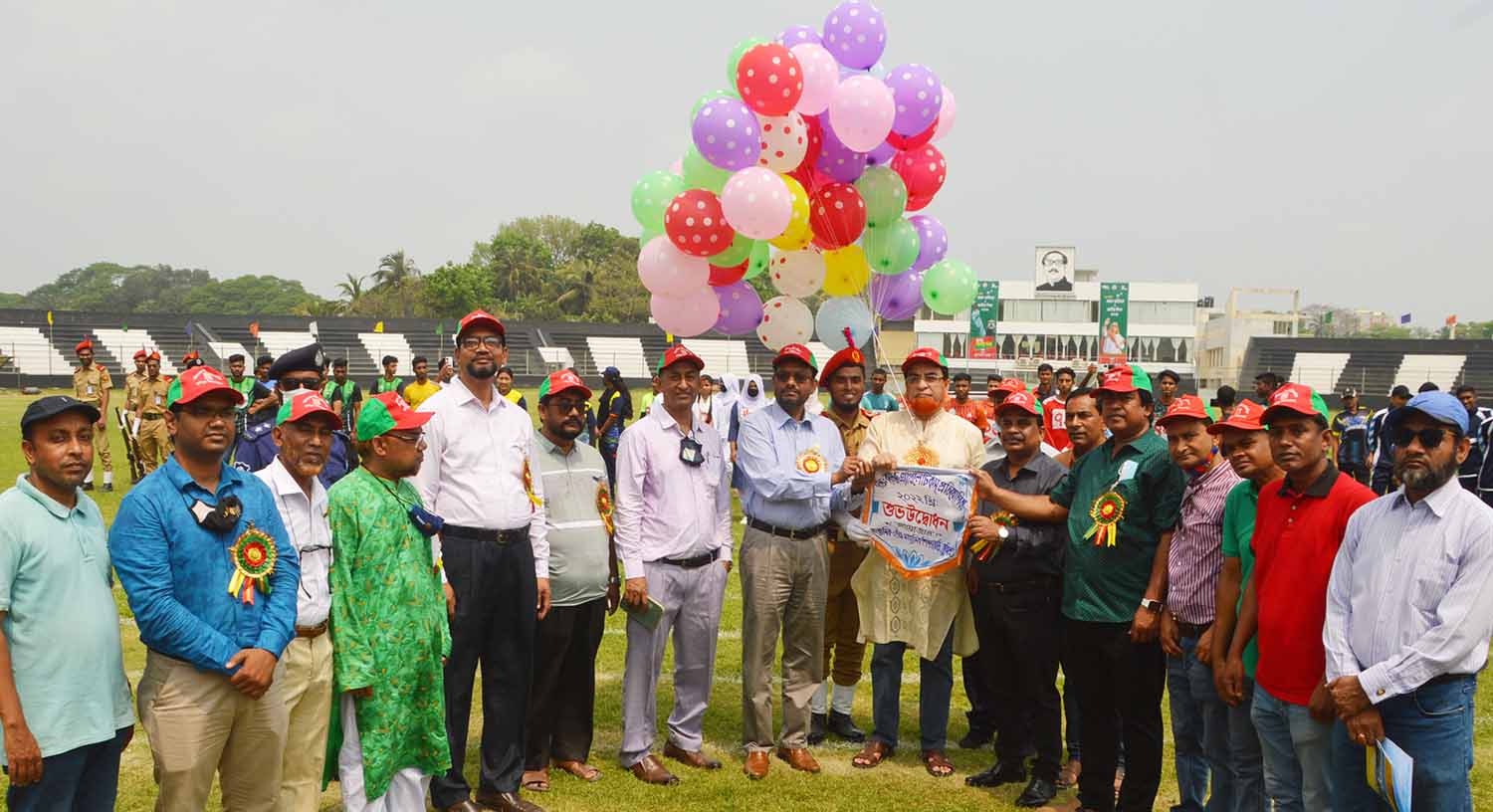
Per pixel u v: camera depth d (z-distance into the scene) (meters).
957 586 5.66
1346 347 58.66
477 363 4.93
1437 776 3.36
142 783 5.14
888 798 5.26
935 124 6.56
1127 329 57.16
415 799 4.38
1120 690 4.85
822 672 5.76
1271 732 3.93
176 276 142.38
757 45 5.60
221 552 3.62
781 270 6.49
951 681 5.75
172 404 3.61
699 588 5.56
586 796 5.22
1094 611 4.85
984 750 6.14
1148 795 4.86
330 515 4.18
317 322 57.53
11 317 53.38
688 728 5.71
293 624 3.78
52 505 3.37
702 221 5.89
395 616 4.22
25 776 3.21
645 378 57.34
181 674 3.56
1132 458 4.85
